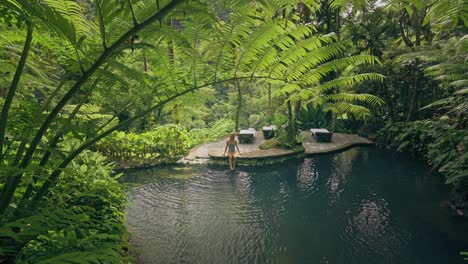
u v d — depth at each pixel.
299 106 17.80
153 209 6.23
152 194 7.16
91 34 2.35
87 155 5.13
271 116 18.09
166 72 2.26
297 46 2.13
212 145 12.51
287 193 7.25
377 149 12.38
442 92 11.95
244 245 4.79
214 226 5.46
